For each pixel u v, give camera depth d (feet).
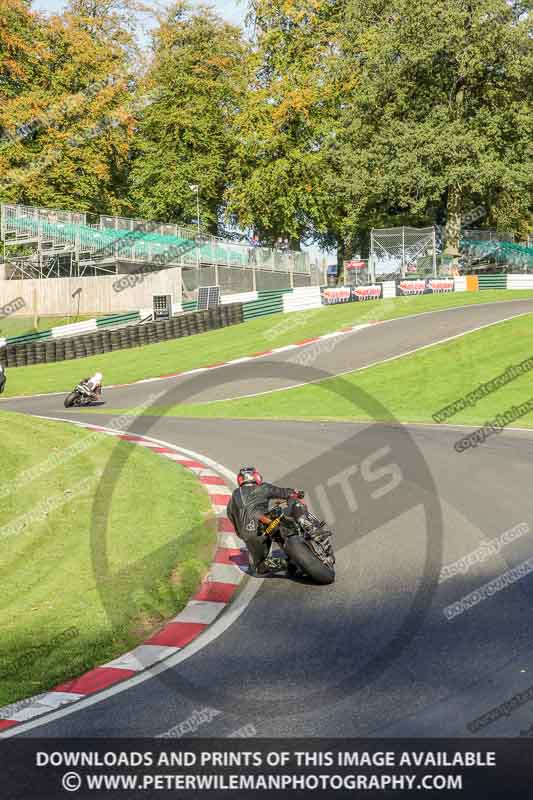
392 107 377.91
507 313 271.49
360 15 391.04
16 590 65.62
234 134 418.92
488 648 49.65
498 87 380.99
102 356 287.48
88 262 358.64
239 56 430.20
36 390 238.27
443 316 280.10
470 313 280.10
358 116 386.52
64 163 390.01
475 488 95.35
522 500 88.69
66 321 357.61
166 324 301.63
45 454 116.57
